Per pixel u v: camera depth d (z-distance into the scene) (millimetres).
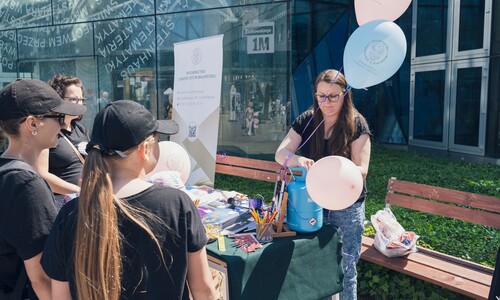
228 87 8250
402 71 11820
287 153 2826
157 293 1323
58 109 1728
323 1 11859
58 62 9383
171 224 1343
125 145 1346
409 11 11391
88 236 1251
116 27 8758
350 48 2539
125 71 8789
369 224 4430
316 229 2410
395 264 3213
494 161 9008
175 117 4906
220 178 7910
